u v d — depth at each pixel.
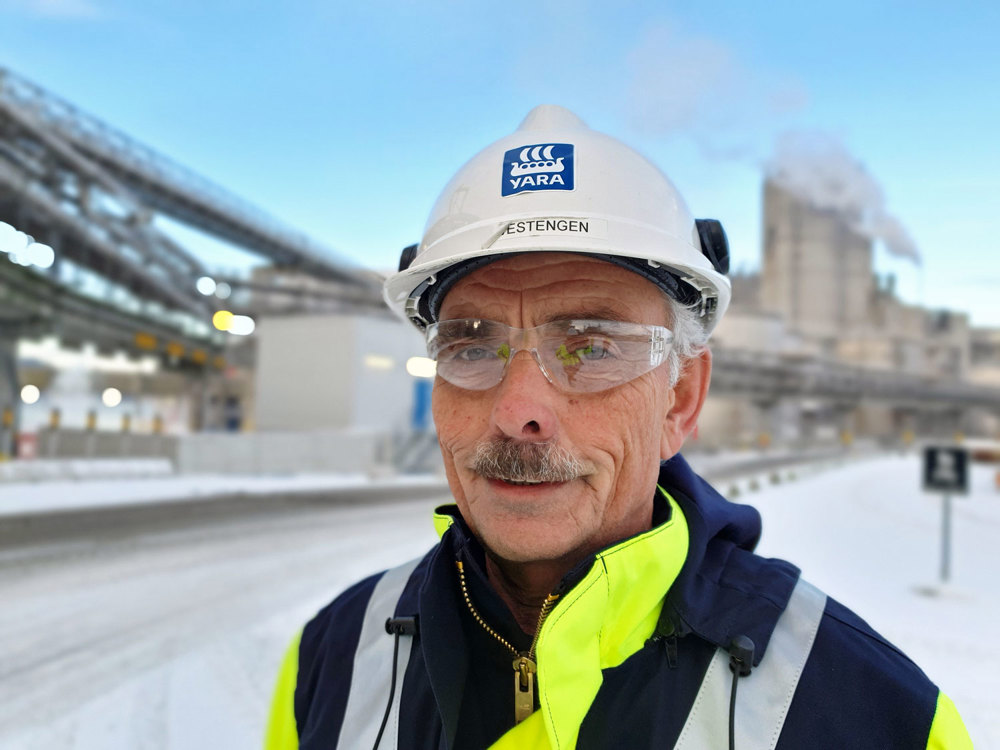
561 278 0.96
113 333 24.33
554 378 0.94
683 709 0.85
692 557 0.98
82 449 19.48
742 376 46.19
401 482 20.36
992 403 68.62
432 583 1.01
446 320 1.02
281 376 24.16
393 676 1.06
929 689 0.84
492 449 0.93
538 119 1.06
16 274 17.33
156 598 6.28
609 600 0.88
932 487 6.69
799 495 15.36
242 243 27.25
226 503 14.02
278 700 1.27
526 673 0.93
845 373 56.75
